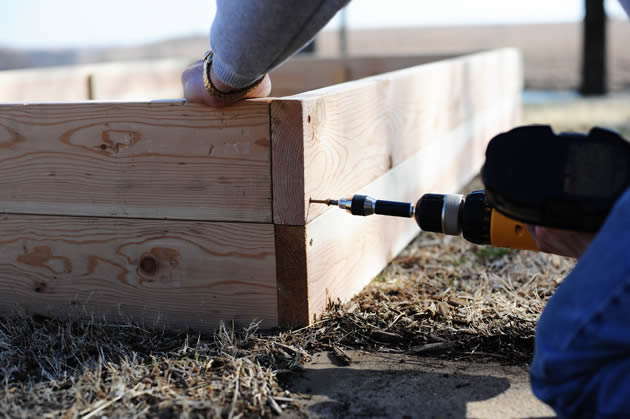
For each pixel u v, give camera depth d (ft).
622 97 32.60
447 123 11.12
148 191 6.15
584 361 3.44
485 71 13.99
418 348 5.91
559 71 46.65
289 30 4.40
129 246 6.33
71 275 6.54
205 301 6.24
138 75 14.61
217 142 5.87
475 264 8.68
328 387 5.22
